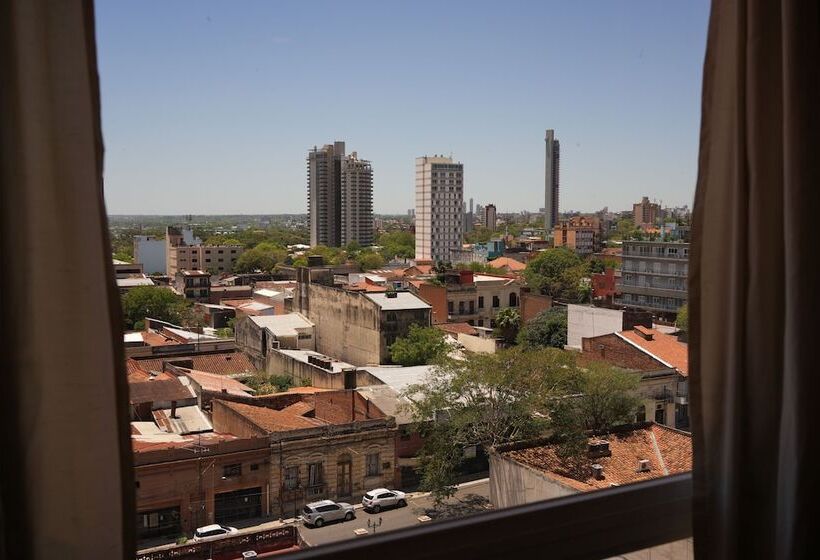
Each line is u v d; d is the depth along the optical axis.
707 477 1.38
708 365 1.38
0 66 0.88
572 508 1.35
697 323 1.38
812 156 1.36
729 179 1.38
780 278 1.39
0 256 0.87
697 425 1.38
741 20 1.36
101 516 0.90
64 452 0.89
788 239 1.35
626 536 1.41
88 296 0.90
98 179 0.92
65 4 0.90
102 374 0.90
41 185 0.88
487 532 1.26
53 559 0.88
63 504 0.89
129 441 0.94
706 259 1.39
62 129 0.89
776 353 1.39
